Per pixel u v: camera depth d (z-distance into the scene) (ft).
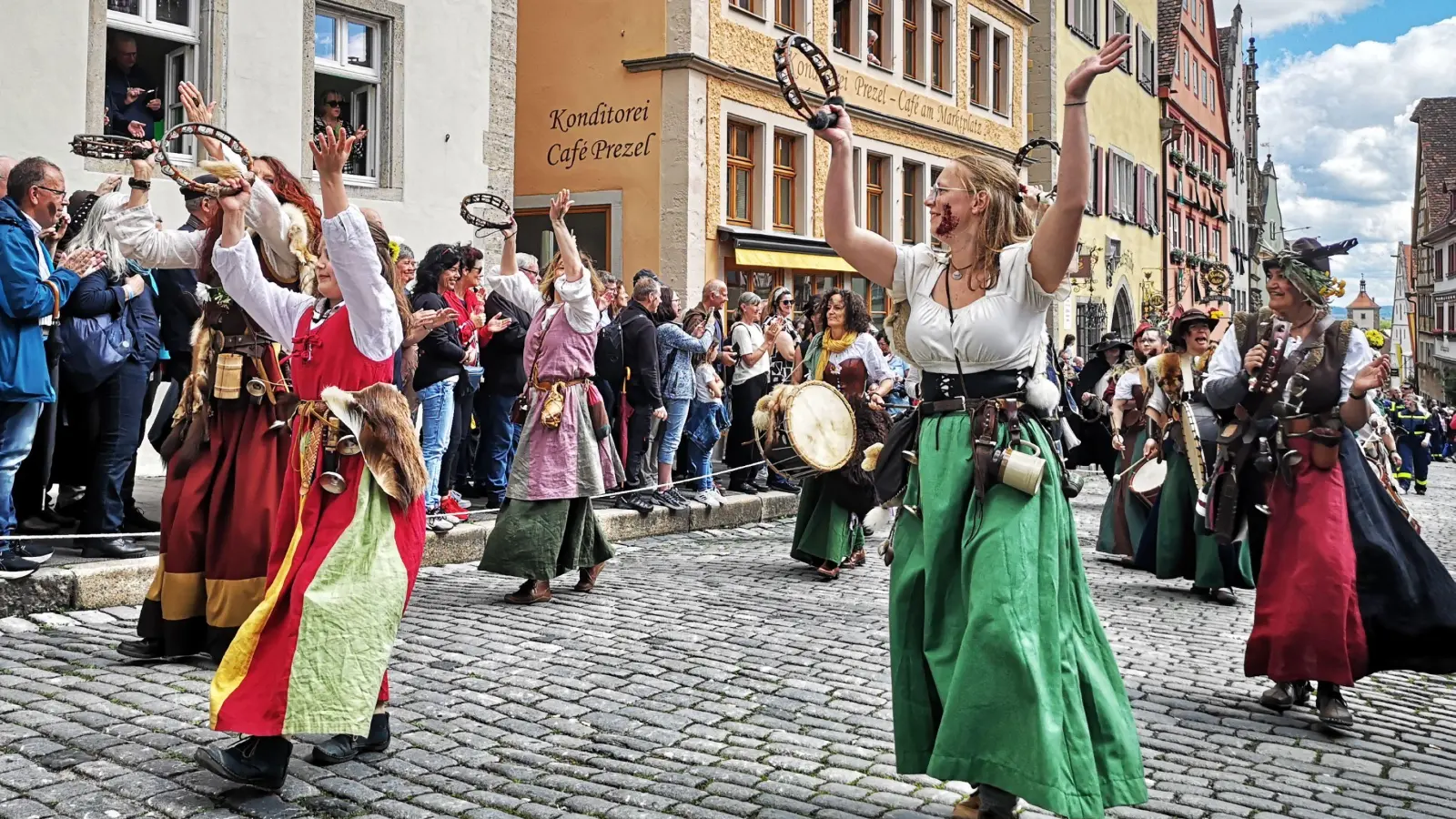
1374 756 17.03
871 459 16.39
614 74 63.52
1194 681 20.80
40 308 21.26
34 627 20.63
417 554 13.56
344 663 12.62
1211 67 183.42
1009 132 98.73
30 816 12.28
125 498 25.62
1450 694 21.53
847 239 13.37
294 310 13.83
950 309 12.98
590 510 25.45
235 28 39.58
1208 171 177.37
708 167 63.36
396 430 13.08
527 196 66.33
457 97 47.47
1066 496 12.76
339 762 14.25
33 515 24.97
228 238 13.62
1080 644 12.40
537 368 24.90
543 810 13.09
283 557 13.28
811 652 21.24
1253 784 15.31
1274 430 18.89
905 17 82.43
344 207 12.69
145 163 17.39
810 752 15.58
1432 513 61.05
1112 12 129.90
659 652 20.66
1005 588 12.01
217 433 17.47
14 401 21.38
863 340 30.91
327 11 43.14
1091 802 11.62
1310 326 19.06
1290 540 18.60
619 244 63.62
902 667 12.69
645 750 15.42
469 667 19.19
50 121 35.09
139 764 13.92
